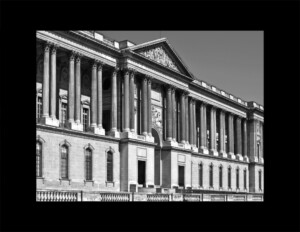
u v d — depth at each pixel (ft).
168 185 265.95
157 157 267.39
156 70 257.96
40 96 196.85
